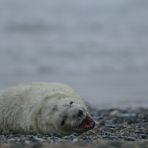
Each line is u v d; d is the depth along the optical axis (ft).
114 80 271.69
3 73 292.20
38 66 318.45
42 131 119.34
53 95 120.98
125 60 331.98
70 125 114.21
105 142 98.48
